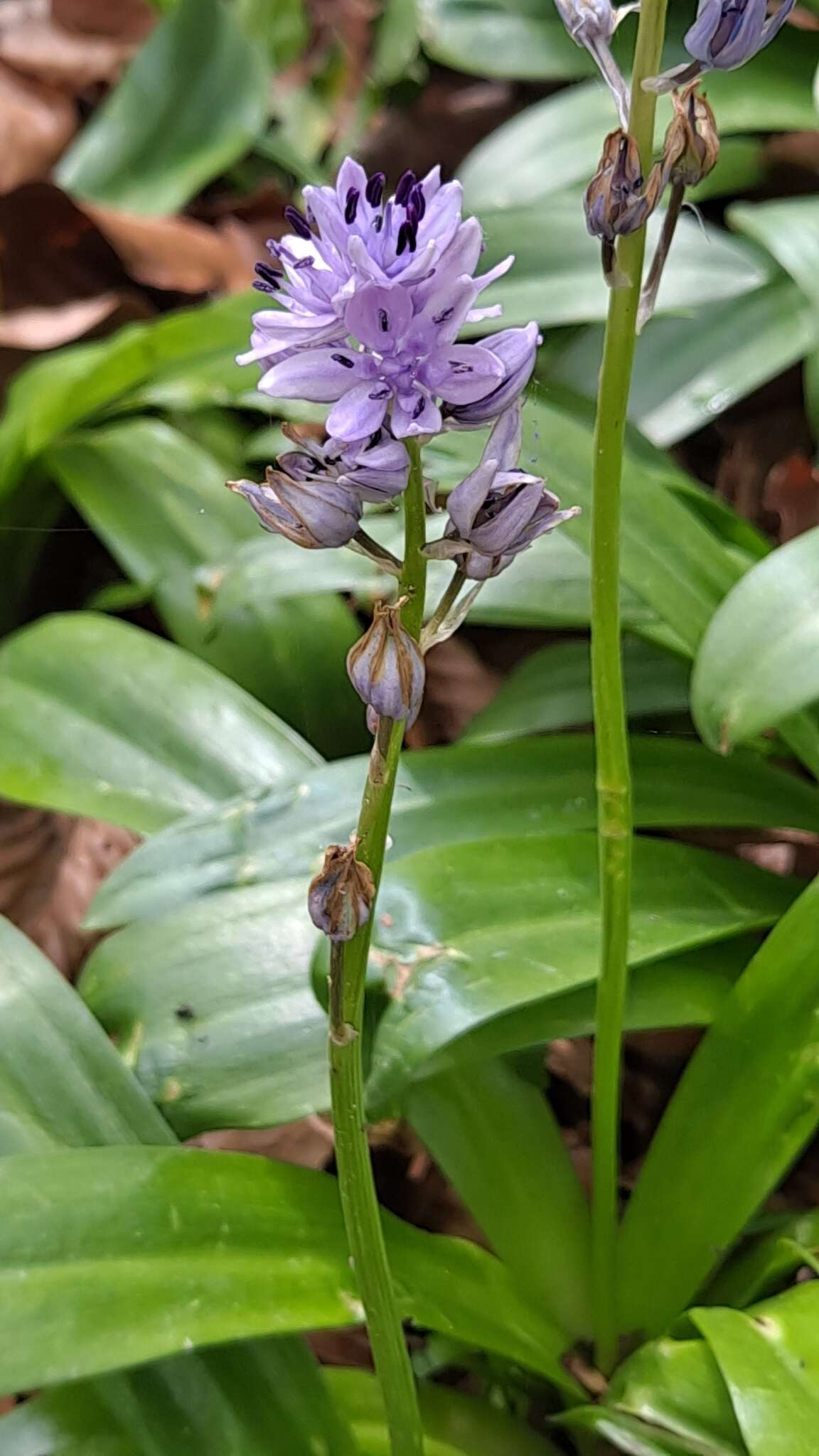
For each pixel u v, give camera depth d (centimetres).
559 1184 20
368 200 11
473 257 10
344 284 10
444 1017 17
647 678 25
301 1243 16
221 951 19
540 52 35
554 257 29
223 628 27
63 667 24
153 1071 18
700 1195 19
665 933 19
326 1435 16
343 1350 23
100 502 29
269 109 44
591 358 31
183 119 40
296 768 22
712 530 27
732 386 29
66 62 47
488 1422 19
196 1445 15
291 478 11
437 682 32
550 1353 19
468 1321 18
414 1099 20
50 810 32
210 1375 16
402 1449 16
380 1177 26
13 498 32
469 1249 19
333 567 25
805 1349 16
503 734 25
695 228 29
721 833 28
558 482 22
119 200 38
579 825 21
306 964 19
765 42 11
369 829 11
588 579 23
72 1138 17
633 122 12
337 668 27
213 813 21
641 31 11
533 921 18
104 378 28
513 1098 20
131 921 20
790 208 28
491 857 19
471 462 24
